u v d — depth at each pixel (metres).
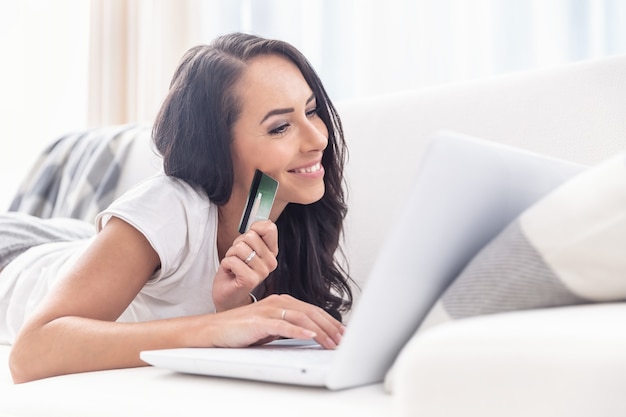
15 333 1.55
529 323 0.44
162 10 2.73
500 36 2.45
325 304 1.33
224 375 0.72
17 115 2.92
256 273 1.04
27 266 1.59
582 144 1.28
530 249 0.58
